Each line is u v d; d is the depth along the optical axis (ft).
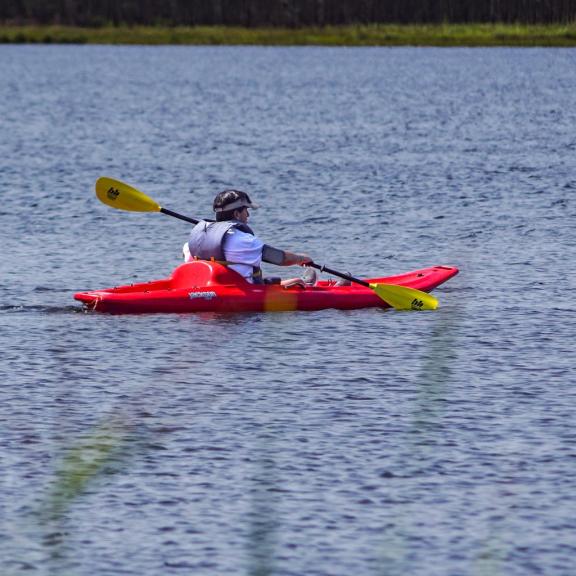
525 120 508.94
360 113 546.67
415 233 220.43
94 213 245.86
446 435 106.22
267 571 81.25
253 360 131.54
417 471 97.91
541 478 96.48
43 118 522.06
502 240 211.82
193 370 127.44
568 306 158.71
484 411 112.88
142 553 83.97
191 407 114.52
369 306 158.20
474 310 156.46
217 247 154.81
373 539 86.02
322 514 89.97
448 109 570.05
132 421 110.11
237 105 597.52
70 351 135.03
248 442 104.73
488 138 425.69
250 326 146.82
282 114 542.16
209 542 85.66
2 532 86.94
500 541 85.61
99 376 125.18
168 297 152.66
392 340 140.56
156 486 95.09
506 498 92.68
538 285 172.65
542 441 104.68
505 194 275.39
